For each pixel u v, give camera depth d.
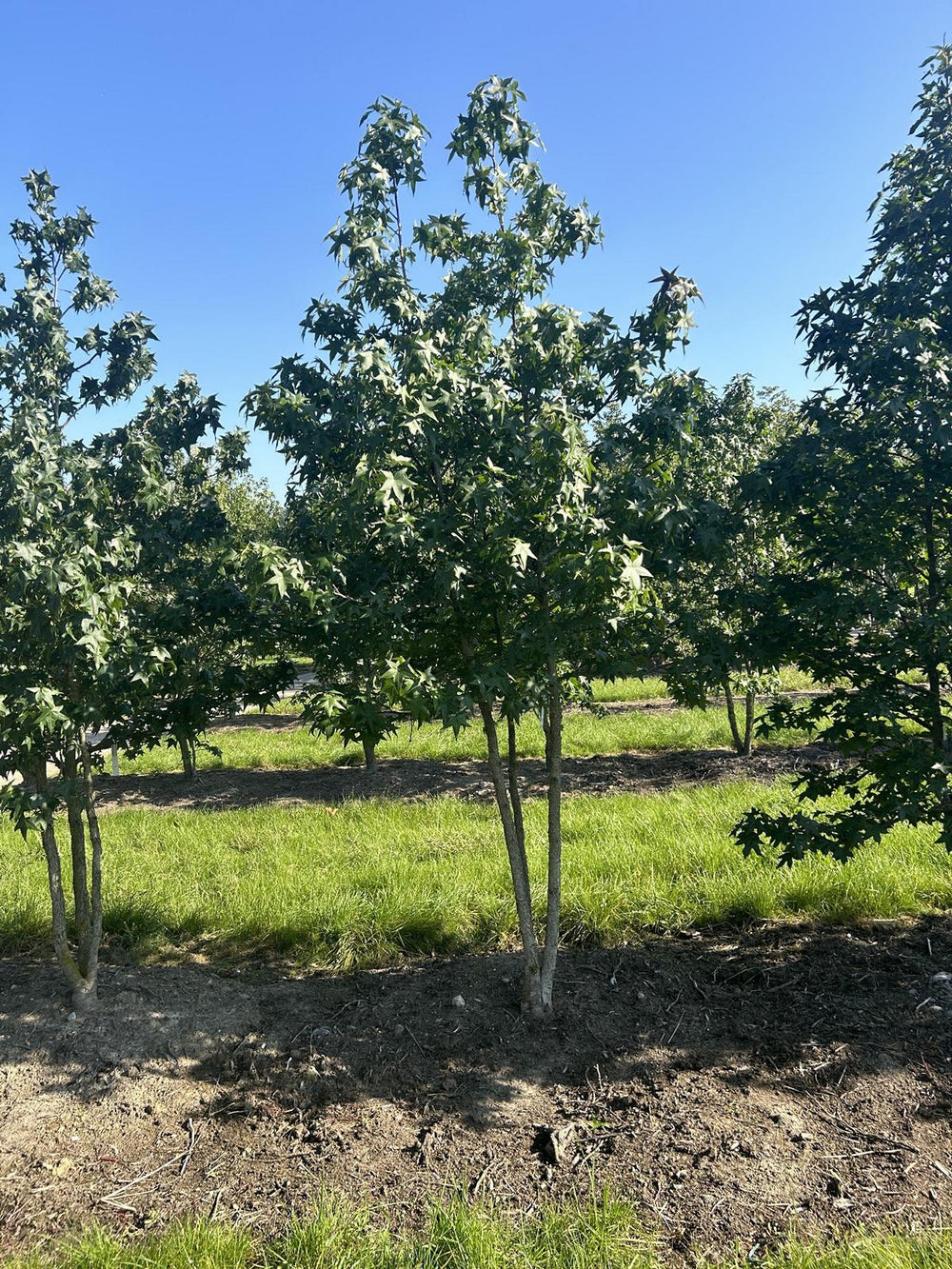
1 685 3.78
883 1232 2.79
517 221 4.42
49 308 4.58
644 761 11.12
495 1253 2.69
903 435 4.22
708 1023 4.21
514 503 3.74
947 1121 3.36
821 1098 3.57
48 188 4.77
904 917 5.34
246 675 4.48
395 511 3.47
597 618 3.65
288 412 4.07
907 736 4.41
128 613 4.08
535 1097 3.67
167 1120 3.58
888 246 4.52
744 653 4.52
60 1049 3.99
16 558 3.50
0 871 6.77
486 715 4.39
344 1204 3.02
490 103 4.17
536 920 5.48
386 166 4.30
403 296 4.15
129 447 4.39
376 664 3.89
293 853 7.12
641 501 3.77
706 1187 3.05
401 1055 4.00
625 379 4.09
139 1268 2.72
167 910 5.82
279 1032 4.25
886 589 4.50
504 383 4.17
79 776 4.34
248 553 3.51
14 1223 2.99
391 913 5.43
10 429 4.14
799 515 4.69
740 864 5.98
